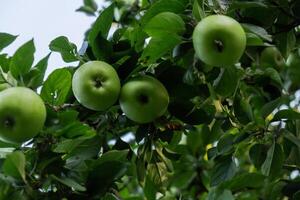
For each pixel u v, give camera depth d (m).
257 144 1.10
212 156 1.12
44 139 1.03
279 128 1.09
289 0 1.15
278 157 1.08
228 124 1.17
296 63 1.36
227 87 1.08
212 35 0.98
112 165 1.02
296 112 1.08
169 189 1.55
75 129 1.04
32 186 0.99
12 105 0.97
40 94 1.03
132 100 1.03
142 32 1.07
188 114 1.09
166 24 1.01
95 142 1.06
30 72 1.03
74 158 1.04
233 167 1.10
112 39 1.09
